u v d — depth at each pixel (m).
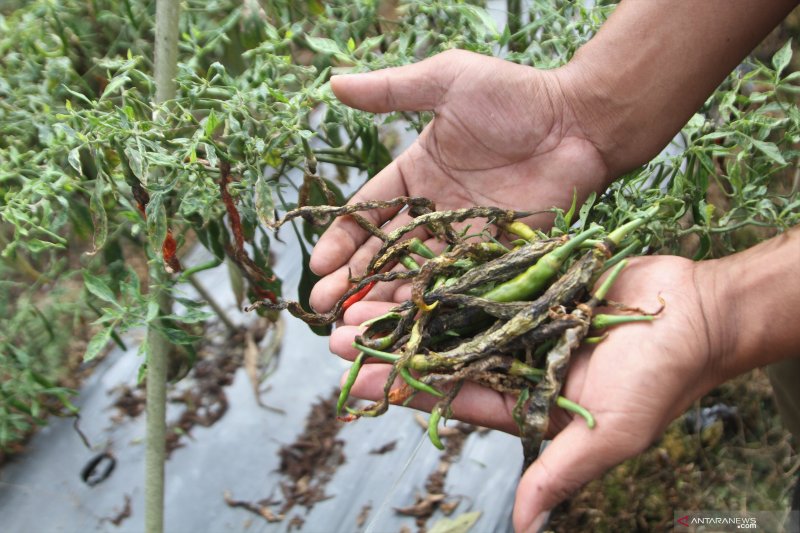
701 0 0.46
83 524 0.70
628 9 0.49
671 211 0.54
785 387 0.54
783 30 0.80
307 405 0.77
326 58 0.58
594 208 0.53
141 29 0.61
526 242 0.48
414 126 0.59
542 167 0.52
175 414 0.77
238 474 0.73
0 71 0.56
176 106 0.52
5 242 0.57
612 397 0.38
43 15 0.58
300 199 0.53
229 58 0.61
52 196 0.50
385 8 0.63
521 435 0.41
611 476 0.66
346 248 0.51
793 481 0.66
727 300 0.39
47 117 0.51
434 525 0.67
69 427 0.76
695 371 0.39
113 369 0.80
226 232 0.57
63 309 0.64
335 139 0.61
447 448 0.72
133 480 0.73
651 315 0.39
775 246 0.40
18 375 0.58
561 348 0.39
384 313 0.47
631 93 0.49
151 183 0.47
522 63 0.58
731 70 0.49
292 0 0.61
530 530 0.38
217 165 0.50
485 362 0.42
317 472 0.72
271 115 0.51
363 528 0.68
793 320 0.38
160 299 0.54
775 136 0.66
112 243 0.58
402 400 0.44
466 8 0.57
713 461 0.68
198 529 0.70
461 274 0.47
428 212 0.51
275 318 0.61
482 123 0.50
